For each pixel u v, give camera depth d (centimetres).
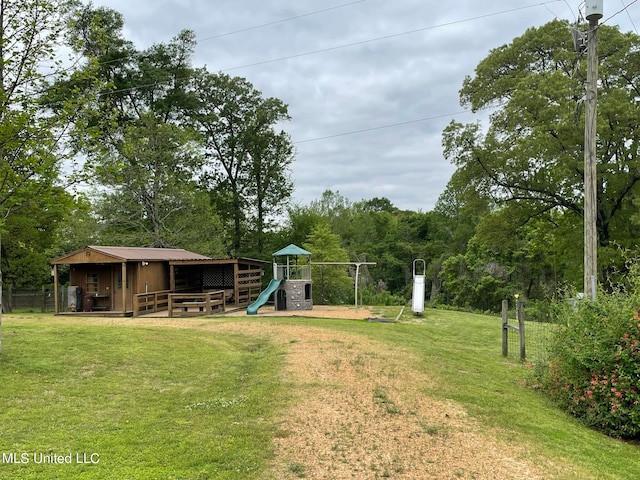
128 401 647
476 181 2444
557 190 2316
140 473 421
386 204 7525
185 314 1817
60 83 889
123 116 2841
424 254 5206
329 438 514
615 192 2202
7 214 822
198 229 2939
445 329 1680
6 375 719
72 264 2014
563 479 439
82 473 420
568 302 860
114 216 2773
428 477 432
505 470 452
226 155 3653
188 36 3166
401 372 827
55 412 586
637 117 1945
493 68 2572
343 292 3012
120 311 1895
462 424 577
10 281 2608
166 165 2869
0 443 483
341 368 833
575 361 728
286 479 418
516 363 1104
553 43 2384
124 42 2905
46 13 807
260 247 3816
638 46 2148
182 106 3197
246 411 601
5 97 743
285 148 3725
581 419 698
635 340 672
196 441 500
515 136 2336
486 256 3744
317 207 5181
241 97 3584
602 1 1051
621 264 2083
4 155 780
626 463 512
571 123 1930
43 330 1104
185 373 820
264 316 1759
